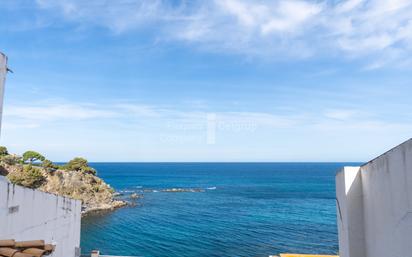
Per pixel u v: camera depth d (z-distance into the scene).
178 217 74.88
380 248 8.41
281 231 60.44
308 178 194.00
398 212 7.27
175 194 119.31
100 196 86.94
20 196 9.88
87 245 51.75
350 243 9.91
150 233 59.31
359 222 9.95
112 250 48.94
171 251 48.12
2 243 8.47
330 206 91.06
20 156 81.62
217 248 49.25
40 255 8.80
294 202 99.25
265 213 80.31
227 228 63.25
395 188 7.43
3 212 8.93
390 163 7.69
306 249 48.16
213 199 106.25
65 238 13.42
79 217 15.14
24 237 10.06
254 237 55.88
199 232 59.88
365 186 9.63
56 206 12.54
